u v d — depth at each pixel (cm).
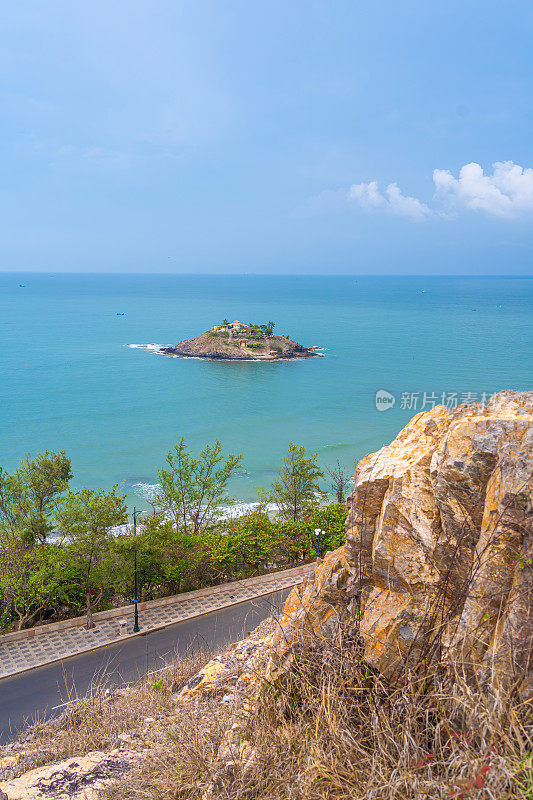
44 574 2681
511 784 282
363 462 569
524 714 321
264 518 3450
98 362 15325
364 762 347
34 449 7731
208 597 2973
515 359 15875
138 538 2962
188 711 666
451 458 447
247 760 414
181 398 11250
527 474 375
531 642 338
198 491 3916
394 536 484
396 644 436
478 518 429
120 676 2212
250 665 714
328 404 10812
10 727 1883
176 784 425
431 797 296
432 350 17812
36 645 2538
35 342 18988
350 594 530
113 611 2808
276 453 7719
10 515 3219
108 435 8512
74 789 521
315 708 421
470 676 367
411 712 355
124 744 682
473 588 389
